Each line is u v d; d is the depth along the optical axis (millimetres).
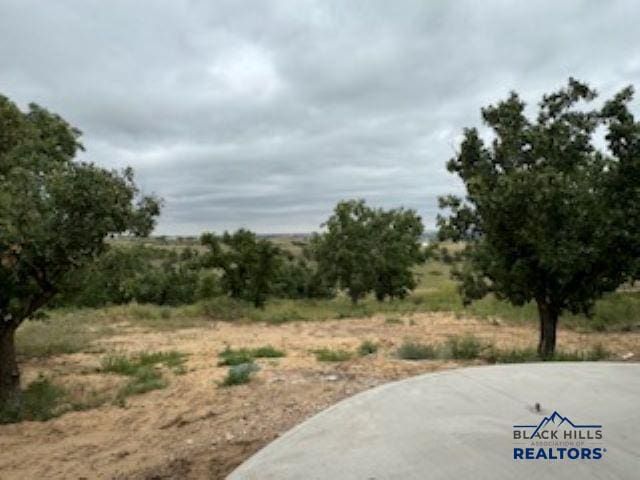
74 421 7160
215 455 5570
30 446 6293
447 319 19281
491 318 19078
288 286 36250
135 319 20078
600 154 9766
